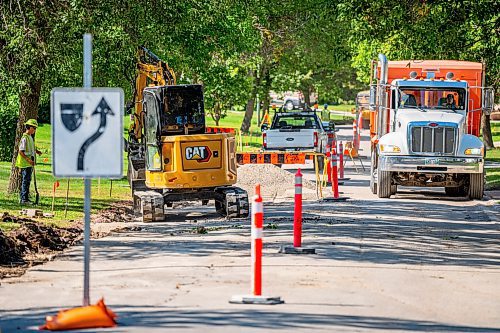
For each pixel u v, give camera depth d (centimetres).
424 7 4481
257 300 2016
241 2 6325
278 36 10375
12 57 4069
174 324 1769
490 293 2305
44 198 4534
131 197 4838
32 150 4241
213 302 2028
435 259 2822
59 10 4022
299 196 2820
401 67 5328
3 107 4697
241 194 3997
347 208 4353
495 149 9369
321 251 2864
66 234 3247
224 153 4078
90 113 1780
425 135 4866
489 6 4341
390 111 5062
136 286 2252
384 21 4556
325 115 9544
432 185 4947
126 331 1702
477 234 3500
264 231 3412
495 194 5194
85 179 1823
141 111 4609
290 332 1714
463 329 1855
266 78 11225
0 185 5069
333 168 4778
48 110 10094
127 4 4109
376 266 2619
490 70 6412
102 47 4112
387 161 4856
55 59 4000
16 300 2088
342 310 1981
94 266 2592
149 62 4641
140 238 3238
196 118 4141
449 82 5062
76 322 1727
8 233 3022
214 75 8262
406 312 2009
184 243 3069
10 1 4022
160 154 4031
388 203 4662
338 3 4778
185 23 4584
